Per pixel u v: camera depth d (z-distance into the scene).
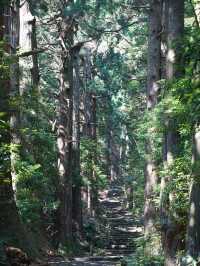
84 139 32.25
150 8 20.25
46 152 20.47
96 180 32.72
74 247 21.67
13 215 12.26
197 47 7.40
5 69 9.73
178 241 11.44
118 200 48.09
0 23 11.05
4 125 9.09
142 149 28.50
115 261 17.58
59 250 20.38
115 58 33.03
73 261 16.92
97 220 31.56
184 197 11.98
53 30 30.09
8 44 10.15
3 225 11.99
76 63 28.48
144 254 15.06
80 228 24.31
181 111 9.19
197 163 9.17
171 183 12.17
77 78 28.33
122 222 34.38
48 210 21.09
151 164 18.69
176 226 11.61
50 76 32.19
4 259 9.99
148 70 19.81
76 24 24.34
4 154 9.17
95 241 25.11
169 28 12.09
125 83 34.56
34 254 12.72
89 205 33.19
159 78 19.64
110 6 25.31
